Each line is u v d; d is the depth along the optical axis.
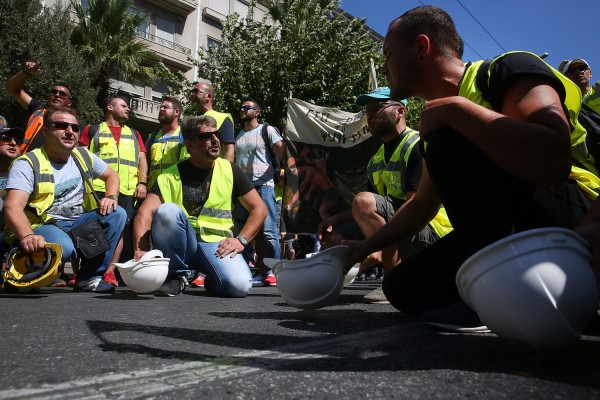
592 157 1.68
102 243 2.93
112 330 1.37
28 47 11.89
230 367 0.91
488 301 0.91
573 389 0.75
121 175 4.23
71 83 12.54
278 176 4.57
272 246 4.37
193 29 19.62
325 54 11.19
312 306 1.71
